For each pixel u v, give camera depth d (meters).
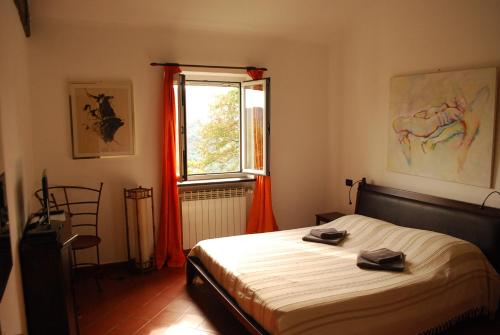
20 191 2.59
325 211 5.34
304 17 4.51
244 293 2.68
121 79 4.21
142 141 4.35
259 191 4.85
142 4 3.89
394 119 4.15
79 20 3.96
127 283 3.89
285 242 3.66
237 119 5.02
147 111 4.34
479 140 3.33
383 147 4.36
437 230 3.54
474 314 2.95
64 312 2.39
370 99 4.51
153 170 4.43
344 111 4.96
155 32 4.29
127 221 4.22
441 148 3.65
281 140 5.08
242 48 4.73
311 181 5.29
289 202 5.21
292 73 5.04
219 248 3.48
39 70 3.92
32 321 2.35
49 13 3.79
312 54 5.12
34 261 2.31
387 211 4.09
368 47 4.50
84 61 4.06
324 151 5.30
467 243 3.11
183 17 4.18
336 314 2.36
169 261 4.40
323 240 3.62
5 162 1.97
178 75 4.34
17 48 2.85
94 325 3.08
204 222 4.66
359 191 4.57
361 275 2.84
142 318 3.19
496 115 3.22
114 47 4.15
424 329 2.64
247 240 3.72
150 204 4.43
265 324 2.38
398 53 4.11
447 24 3.58
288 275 2.85
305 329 2.26
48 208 2.67
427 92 3.76
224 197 4.75
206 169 4.95
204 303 3.46
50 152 4.03
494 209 3.20
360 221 3.92
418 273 2.88
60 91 4.01
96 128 4.15
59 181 4.09
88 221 4.21
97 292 3.68
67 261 2.49
